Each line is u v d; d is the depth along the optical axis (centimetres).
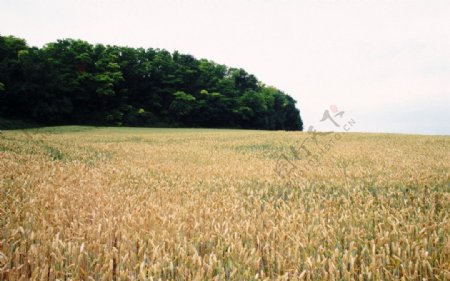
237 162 1398
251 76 10169
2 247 350
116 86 7319
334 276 304
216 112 8056
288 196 695
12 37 6269
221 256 357
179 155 1667
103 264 311
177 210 509
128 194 664
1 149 1513
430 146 2341
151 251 348
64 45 7556
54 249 338
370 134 3806
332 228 432
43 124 5712
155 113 7700
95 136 3125
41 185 675
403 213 520
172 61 8669
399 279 321
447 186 842
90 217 477
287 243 378
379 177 971
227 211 526
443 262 343
